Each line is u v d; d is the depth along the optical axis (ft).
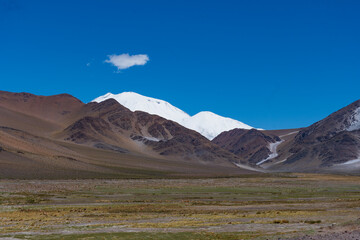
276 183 594.24
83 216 196.65
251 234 132.98
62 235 133.80
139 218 186.19
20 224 163.32
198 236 130.52
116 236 131.44
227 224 156.97
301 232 132.57
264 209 233.35
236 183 589.32
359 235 121.19
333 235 123.03
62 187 433.07
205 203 279.69
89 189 416.87
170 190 422.82
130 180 616.39
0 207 239.91
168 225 155.74
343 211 208.44
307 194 381.19
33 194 344.28
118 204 269.64
